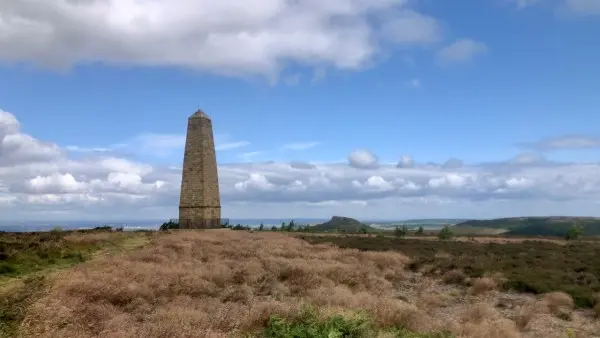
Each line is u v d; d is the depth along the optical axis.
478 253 41.47
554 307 21.23
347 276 25.91
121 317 14.91
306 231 75.06
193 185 54.94
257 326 14.76
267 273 25.19
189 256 29.94
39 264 25.06
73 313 14.85
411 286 27.56
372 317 15.52
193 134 55.62
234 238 44.41
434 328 15.84
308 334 12.64
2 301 16.27
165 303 17.61
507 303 22.77
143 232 47.44
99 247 33.91
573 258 38.31
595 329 18.19
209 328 13.77
